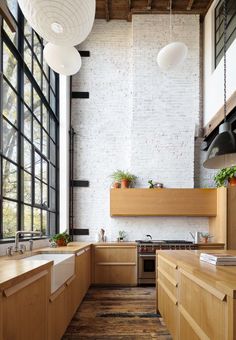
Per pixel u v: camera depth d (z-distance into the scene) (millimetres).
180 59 4453
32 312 1820
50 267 2238
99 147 6141
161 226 5727
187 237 5711
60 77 5766
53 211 5336
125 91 6254
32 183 4023
